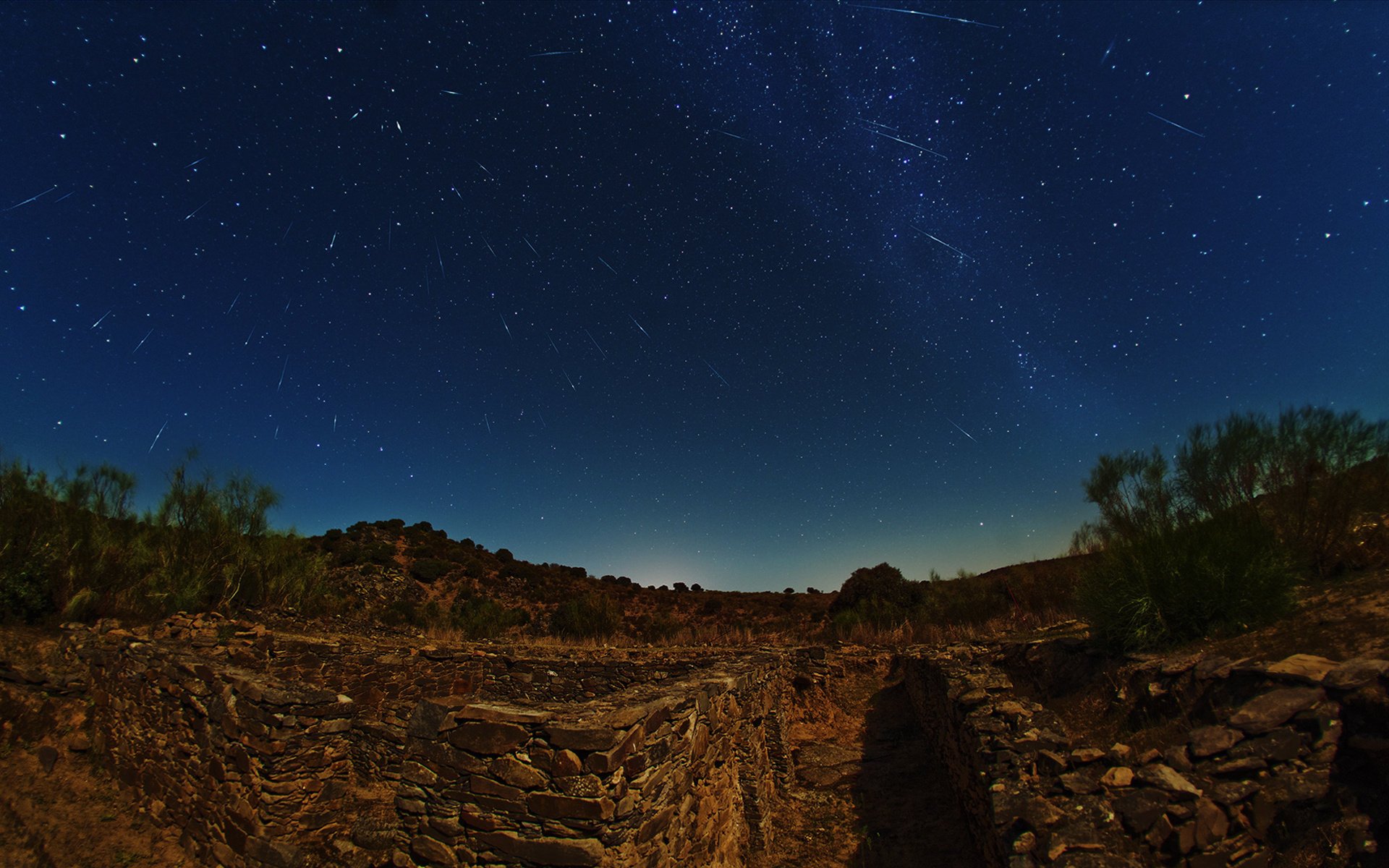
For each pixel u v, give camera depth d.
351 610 17.09
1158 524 8.00
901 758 8.80
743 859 6.22
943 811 6.94
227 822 5.91
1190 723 5.22
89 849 6.21
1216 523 7.17
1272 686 4.73
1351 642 5.00
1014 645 9.66
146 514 13.36
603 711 4.20
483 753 4.08
